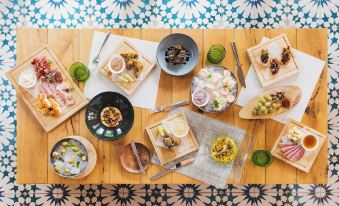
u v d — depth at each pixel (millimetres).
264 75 2398
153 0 3133
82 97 2375
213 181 2365
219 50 2357
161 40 2365
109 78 2377
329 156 3111
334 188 3098
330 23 3162
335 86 3131
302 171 2389
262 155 2354
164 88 2389
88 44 2389
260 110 2338
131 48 2393
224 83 2338
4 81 3080
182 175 2369
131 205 3057
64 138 2299
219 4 3143
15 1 3123
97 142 2361
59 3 3127
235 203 3066
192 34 2400
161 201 3062
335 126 3121
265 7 3150
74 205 3047
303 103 2398
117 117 2369
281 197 3084
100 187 3055
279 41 2406
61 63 2385
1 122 3076
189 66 2385
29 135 2365
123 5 3131
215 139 2381
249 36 2408
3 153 3066
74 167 2322
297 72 2400
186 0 3135
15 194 3051
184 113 2385
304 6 3160
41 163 2359
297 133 2355
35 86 2379
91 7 3127
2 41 3102
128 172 2359
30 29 2385
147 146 2375
